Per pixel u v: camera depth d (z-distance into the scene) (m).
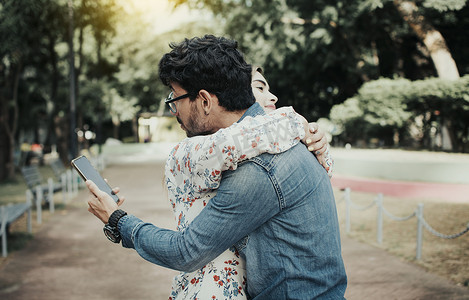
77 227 8.29
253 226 1.34
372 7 15.48
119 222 1.47
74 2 16.98
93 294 4.68
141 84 34.53
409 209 9.16
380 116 15.26
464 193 10.45
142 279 5.21
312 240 1.36
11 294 4.66
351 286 4.73
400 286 4.69
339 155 14.75
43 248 6.70
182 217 1.46
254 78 2.21
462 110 14.63
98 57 26.78
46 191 10.54
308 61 22.38
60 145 25.88
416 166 11.76
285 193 1.33
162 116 45.00
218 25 24.25
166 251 1.35
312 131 1.49
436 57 15.68
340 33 19.08
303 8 18.45
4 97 17.55
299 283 1.35
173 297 1.54
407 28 18.44
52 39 19.45
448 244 6.37
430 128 20.39
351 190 12.66
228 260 1.42
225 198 1.32
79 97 25.88
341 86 25.66
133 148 39.22
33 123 32.19
